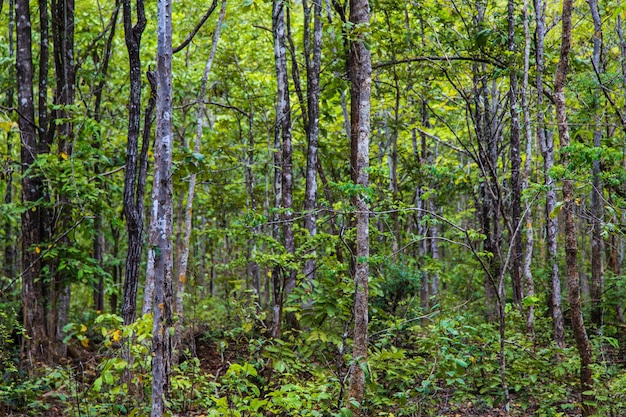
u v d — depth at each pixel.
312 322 8.34
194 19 15.08
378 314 10.27
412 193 18.31
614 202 10.58
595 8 11.55
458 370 7.30
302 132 16.17
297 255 9.45
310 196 11.95
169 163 6.43
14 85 13.53
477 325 10.76
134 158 9.16
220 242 22.56
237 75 15.46
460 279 15.83
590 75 11.36
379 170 10.45
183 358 12.15
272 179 18.64
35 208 10.59
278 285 11.14
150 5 15.24
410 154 17.36
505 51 11.23
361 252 7.69
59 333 11.27
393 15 13.58
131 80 9.16
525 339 9.74
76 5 14.38
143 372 7.96
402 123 14.54
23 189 10.80
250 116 15.33
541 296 13.07
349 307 8.71
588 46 15.42
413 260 11.98
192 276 14.27
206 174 7.01
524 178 11.31
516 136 11.56
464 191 17.91
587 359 7.46
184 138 15.59
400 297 11.55
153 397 6.20
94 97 15.50
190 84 15.82
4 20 15.12
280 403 6.50
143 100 15.42
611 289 13.78
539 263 15.67
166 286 7.71
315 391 7.37
